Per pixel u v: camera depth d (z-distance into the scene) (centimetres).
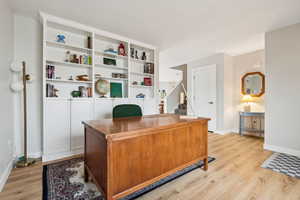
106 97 289
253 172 192
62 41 247
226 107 407
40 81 243
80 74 281
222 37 307
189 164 176
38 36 242
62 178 174
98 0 194
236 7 207
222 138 358
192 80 483
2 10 177
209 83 436
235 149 280
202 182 170
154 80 367
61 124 233
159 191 153
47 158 222
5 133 180
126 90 331
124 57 319
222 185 164
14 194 145
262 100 373
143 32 287
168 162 155
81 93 270
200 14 225
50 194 145
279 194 148
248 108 383
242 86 409
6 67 192
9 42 205
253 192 151
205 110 445
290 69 254
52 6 205
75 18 238
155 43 341
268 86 279
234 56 428
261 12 218
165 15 229
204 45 350
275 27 264
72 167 201
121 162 121
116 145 118
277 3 197
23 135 231
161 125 148
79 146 249
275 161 225
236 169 200
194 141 183
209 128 435
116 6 207
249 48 369
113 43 323
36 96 240
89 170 152
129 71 319
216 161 226
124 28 272
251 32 284
